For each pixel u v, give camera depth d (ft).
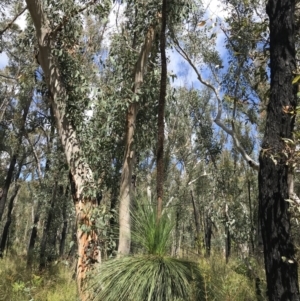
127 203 18.95
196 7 21.88
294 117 12.05
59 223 57.41
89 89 23.25
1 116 67.21
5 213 127.24
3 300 25.68
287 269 11.06
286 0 12.51
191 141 68.18
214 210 43.47
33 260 50.16
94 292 14.33
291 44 12.25
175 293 12.78
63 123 23.44
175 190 64.59
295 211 11.19
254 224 37.81
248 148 42.55
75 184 22.56
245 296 20.95
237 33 22.93
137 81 22.77
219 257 21.45
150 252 14.17
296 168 11.53
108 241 21.26
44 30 23.53
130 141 21.91
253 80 25.18
